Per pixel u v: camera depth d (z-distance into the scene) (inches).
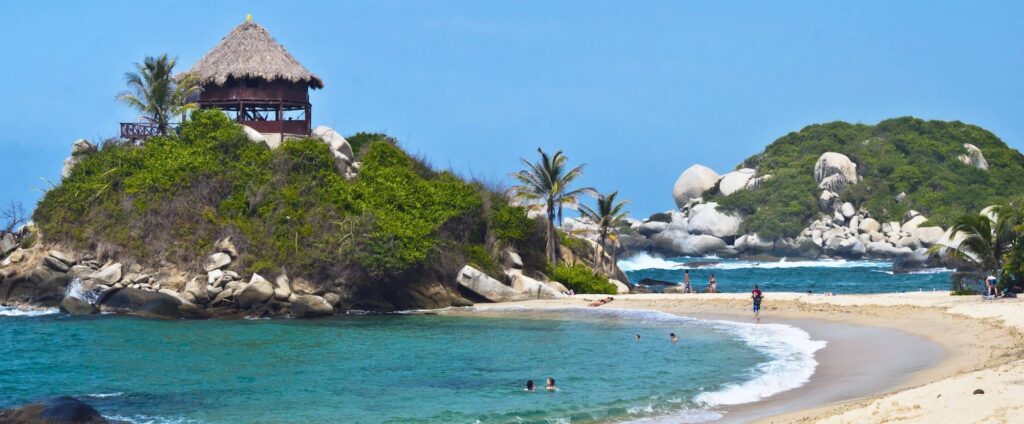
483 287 2359.7
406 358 1434.5
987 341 1284.4
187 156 2353.6
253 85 2630.4
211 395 1136.8
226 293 2114.9
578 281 2618.1
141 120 2566.4
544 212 2792.8
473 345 1581.0
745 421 901.2
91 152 2437.3
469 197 2532.0
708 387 1116.5
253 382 1229.1
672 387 1128.8
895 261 5536.4
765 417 911.0
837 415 836.0
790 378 1147.9
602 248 2982.3
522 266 2554.1
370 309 2246.6
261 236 2223.2
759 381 1131.3
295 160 2396.7
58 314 2069.4
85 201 2277.3
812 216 6599.4
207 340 1665.8
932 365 1157.1
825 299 2054.6
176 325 1916.8
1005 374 930.7
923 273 4685.0
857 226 6427.2
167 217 2235.5
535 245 2687.0
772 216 6496.1
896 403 833.5
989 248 2071.9
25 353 1492.4
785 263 6028.5
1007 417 741.9
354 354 1483.8
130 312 2063.2
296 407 1057.5
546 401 1066.7
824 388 1063.0
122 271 2166.6
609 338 1643.7
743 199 6771.7
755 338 1566.2
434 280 2351.1
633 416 962.7
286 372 1307.8
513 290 2374.5
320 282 2210.9
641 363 1337.4
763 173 7258.9
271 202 2299.5
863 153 7278.5
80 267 2165.4
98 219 2239.2
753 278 4542.3
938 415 768.9
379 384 1206.9
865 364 1219.9
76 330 1797.5
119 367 1359.5
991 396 816.9
